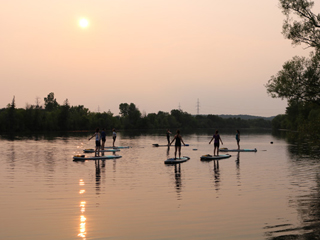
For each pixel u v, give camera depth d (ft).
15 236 25.07
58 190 40.75
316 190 41.52
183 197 37.42
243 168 61.82
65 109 379.35
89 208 32.68
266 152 100.12
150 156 85.10
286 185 44.78
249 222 28.60
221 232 26.18
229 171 57.77
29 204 33.96
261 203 34.94
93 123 416.26
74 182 46.26
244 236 25.32
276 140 186.91
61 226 27.35
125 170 58.29
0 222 28.25
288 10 66.33
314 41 65.77
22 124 334.24
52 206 33.27
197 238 24.91
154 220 29.09
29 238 24.68
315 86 66.03
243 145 140.36
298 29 65.26
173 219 29.37
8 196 37.40
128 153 94.38
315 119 67.00
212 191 40.73
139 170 58.39
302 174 54.54
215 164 68.13
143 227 27.27
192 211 31.83
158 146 126.31
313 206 33.71
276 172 56.65
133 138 197.67
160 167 62.80
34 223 28.07
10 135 236.22
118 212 31.40
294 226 27.58
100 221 28.71
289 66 67.00
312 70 65.57
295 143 153.69
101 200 35.81
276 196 38.11
